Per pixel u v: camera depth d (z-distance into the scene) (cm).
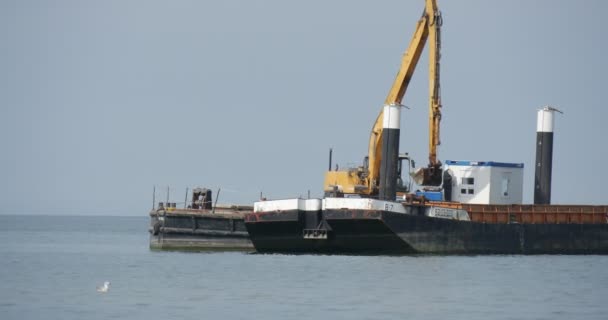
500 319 19225
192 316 19125
